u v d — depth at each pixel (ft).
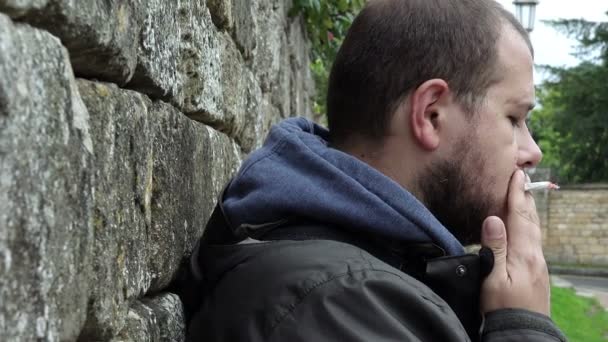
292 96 17.61
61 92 2.94
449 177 4.90
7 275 2.48
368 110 4.98
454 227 5.01
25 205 2.60
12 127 2.52
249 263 4.48
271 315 4.12
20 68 2.60
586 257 67.26
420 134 4.87
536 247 4.90
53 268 2.81
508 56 4.98
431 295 4.16
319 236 4.56
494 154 4.94
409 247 4.56
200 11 6.12
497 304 4.71
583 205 67.97
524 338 4.52
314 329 3.95
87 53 3.44
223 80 7.26
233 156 8.08
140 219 4.20
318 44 23.48
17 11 2.75
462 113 4.88
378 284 4.03
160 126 4.78
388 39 4.93
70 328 2.98
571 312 32.53
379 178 4.61
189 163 5.57
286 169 4.70
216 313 4.50
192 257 5.15
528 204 5.03
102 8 3.39
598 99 88.48
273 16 13.03
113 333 3.68
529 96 5.08
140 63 4.31
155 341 4.39
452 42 4.88
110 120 3.66
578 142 90.17
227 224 4.69
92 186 3.27
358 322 3.91
